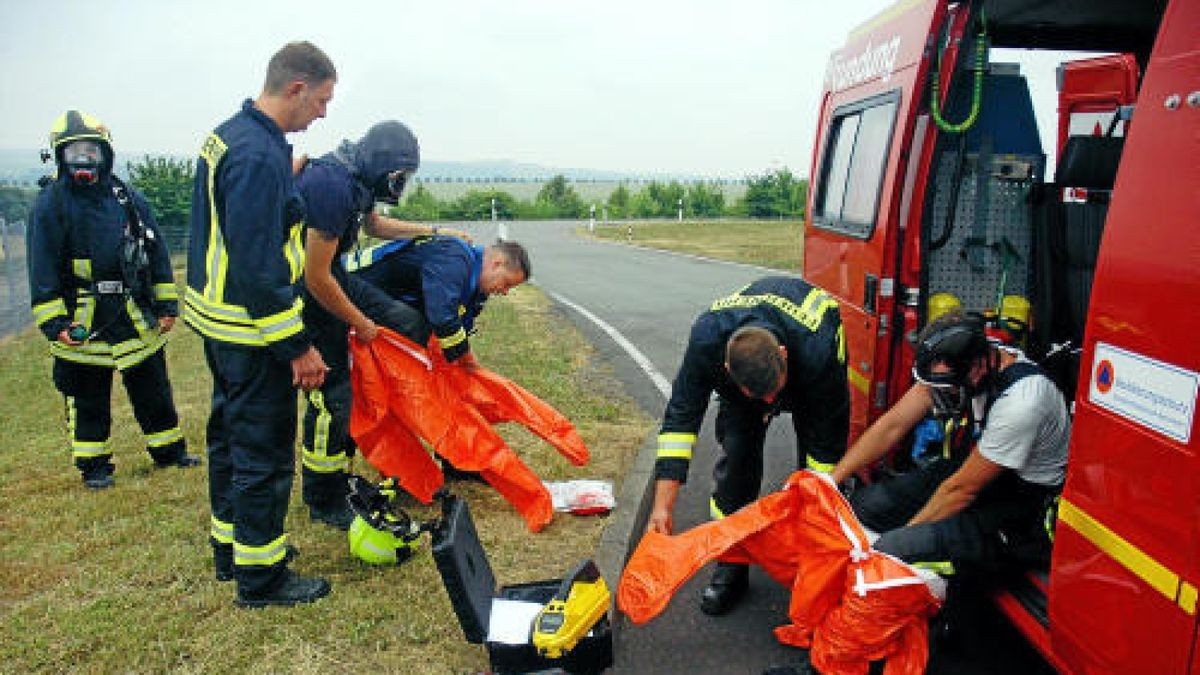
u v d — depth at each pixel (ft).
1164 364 6.88
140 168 75.56
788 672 10.57
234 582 12.63
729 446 12.64
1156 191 7.13
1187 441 6.62
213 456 12.35
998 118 15.81
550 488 15.55
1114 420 7.50
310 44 11.14
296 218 11.44
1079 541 8.01
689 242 84.17
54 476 17.28
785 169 145.79
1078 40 17.19
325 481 14.51
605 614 10.43
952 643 11.39
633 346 29.32
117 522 14.80
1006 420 9.65
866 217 14.58
